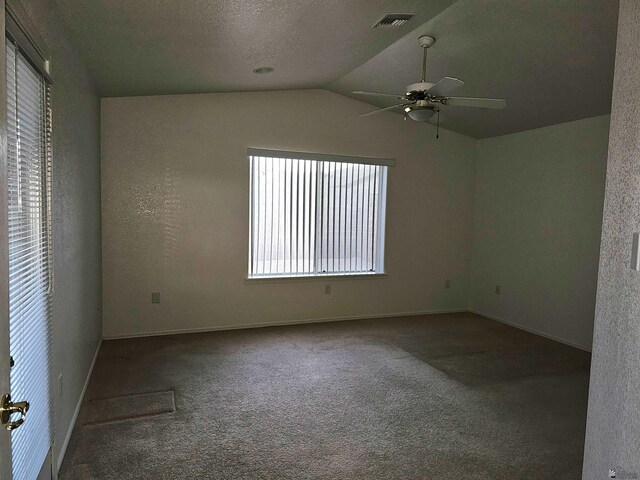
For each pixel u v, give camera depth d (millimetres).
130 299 4602
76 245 2898
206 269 4840
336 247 5426
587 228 4551
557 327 4871
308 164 5215
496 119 5086
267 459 2441
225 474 2297
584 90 3891
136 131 4504
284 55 3584
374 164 5496
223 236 4875
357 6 2785
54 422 2191
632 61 1304
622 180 1351
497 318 5707
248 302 5043
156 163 4586
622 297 1319
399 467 2398
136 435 2658
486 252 5887
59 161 2348
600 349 1470
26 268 1720
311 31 3098
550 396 3348
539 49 3420
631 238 1272
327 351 4281
